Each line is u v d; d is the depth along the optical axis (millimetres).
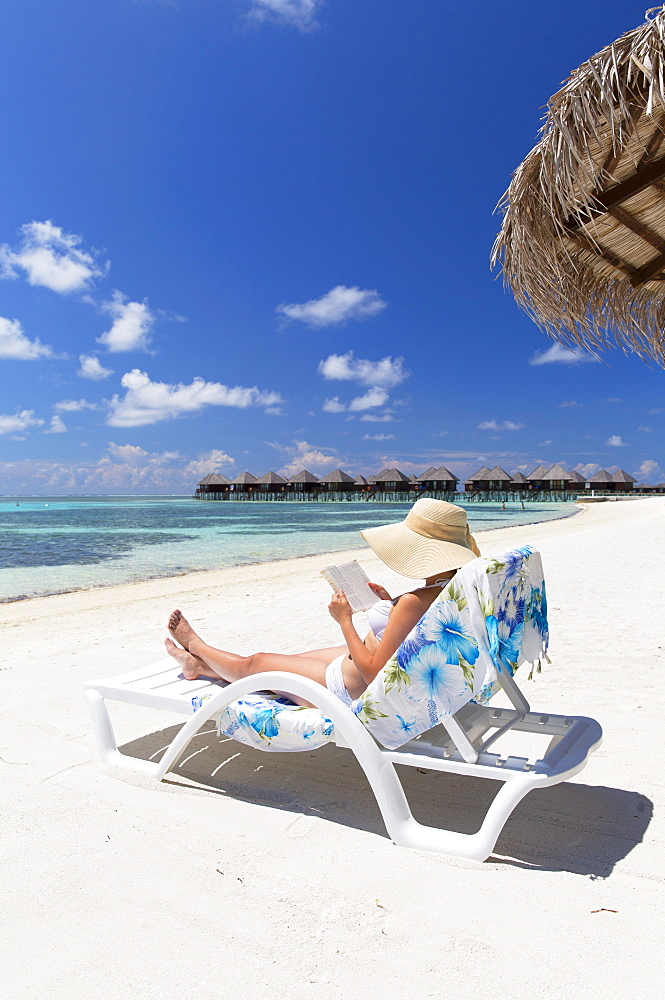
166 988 1377
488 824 1870
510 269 2773
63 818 2176
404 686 1959
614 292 3084
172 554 14430
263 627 5621
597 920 1599
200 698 2412
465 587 1877
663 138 2158
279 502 78250
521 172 2377
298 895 1719
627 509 38531
